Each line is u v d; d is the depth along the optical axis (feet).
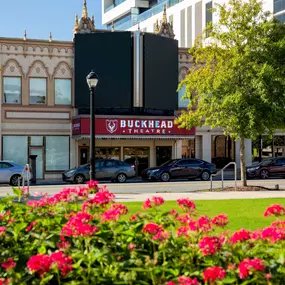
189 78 80.43
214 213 43.93
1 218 20.44
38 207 21.76
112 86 121.19
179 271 15.81
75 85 120.26
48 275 14.90
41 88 119.85
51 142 120.26
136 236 17.63
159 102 124.06
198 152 132.67
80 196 22.41
